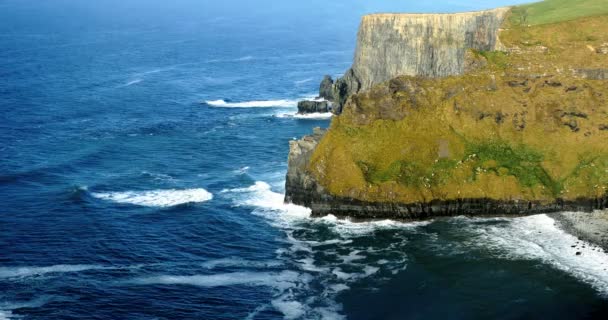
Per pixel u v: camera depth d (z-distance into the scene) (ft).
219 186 395.55
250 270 299.99
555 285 280.51
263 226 341.62
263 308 271.08
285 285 287.69
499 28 424.05
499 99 376.68
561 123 368.48
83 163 437.58
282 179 405.59
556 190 343.67
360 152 359.66
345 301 275.59
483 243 314.35
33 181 402.31
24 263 303.48
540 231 323.37
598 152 356.79
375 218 342.23
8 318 261.03
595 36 398.01
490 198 339.98
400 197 339.98
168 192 386.11
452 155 360.07
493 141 366.43
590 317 261.03
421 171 353.10
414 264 300.40
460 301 273.95
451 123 372.58
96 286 286.25
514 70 385.70
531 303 270.67
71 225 342.44
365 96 383.65
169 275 295.89
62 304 272.51
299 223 343.67
